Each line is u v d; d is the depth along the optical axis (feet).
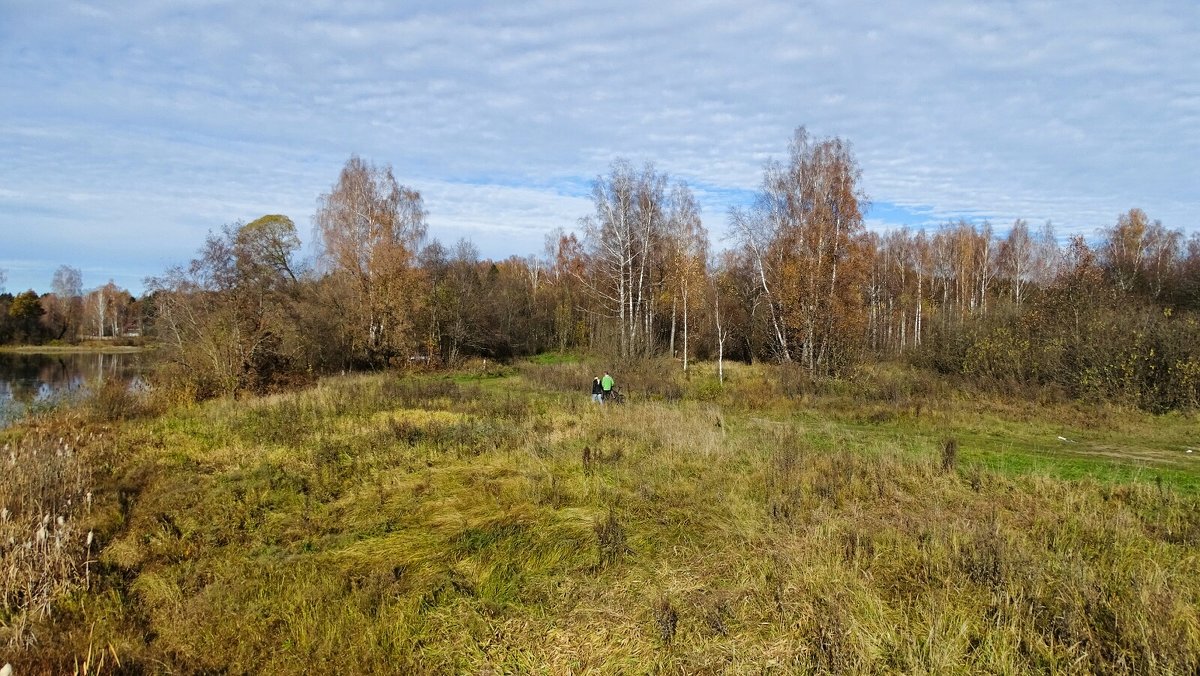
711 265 129.39
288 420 47.98
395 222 120.57
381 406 56.70
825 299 83.35
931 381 69.87
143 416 57.62
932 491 28.19
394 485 30.63
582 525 24.61
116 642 16.57
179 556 22.38
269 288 81.00
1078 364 60.39
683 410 58.23
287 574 20.76
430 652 16.19
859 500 27.20
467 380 101.04
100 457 36.68
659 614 17.22
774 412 58.08
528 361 142.00
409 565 21.35
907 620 16.57
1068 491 27.61
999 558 19.11
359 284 116.98
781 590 18.49
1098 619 16.37
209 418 51.70
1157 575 18.20
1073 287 74.79
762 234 92.99
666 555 21.90
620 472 32.12
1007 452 38.52
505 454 36.14
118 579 20.66
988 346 72.79
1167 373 52.49
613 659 15.72
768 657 15.46
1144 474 32.40
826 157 85.10
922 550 21.11
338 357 110.32
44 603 18.37
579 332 164.04
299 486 30.63
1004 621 16.46
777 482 29.43
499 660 15.80
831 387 70.85
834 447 40.24
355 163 119.24
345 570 21.02
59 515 23.00
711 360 131.03
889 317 144.46
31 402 61.93
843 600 17.54
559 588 19.53
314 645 16.40
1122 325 58.54
